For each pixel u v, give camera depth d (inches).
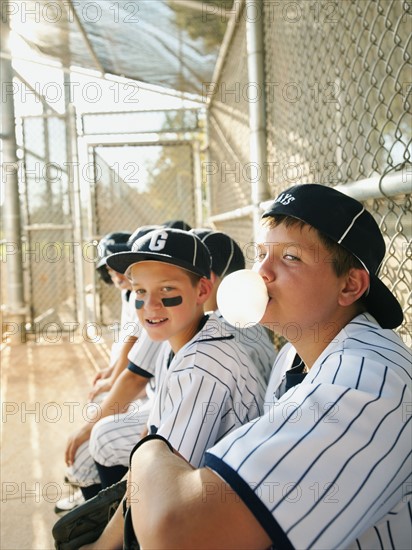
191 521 30.6
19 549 77.2
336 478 30.9
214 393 58.2
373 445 31.7
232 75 174.6
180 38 173.2
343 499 30.9
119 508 51.5
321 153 83.4
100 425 77.8
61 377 174.6
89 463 83.7
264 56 110.8
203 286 67.1
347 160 76.1
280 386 56.1
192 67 207.9
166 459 36.9
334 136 79.7
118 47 185.9
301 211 40.2
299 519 30.1
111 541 52.2
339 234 39.8
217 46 183.6
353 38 69.0
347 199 41.6
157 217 260.1
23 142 246.8
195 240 65.6
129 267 65.4
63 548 56.1
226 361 60.1
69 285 264.4
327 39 79.9
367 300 44.5
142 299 65.0
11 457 110.8
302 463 31.0
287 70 100.4
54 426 127.8
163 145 255.1
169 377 63.0
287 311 41.6
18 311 233.0
